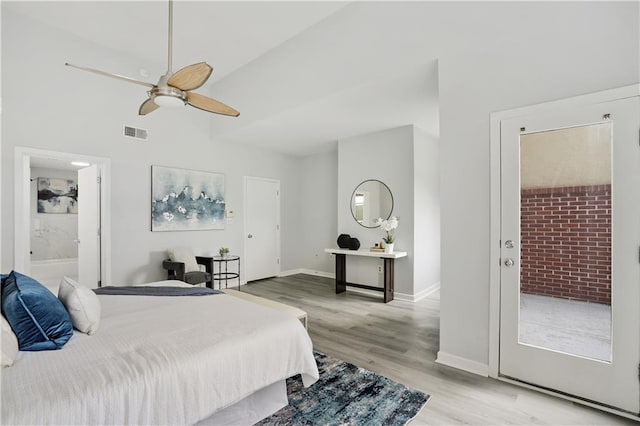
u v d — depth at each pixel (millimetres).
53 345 1516
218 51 4078
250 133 4895
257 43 3898
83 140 3799
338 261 5008
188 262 4438
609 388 1937
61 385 1208
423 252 4824
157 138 4504
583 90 2027
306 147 5934
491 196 2383
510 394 2129
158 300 2424
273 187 6238
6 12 3246
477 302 2459
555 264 2148
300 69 3693
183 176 4773
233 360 1576
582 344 2041
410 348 2881
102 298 2473
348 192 5355
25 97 3375
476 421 1830
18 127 3330
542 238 2197
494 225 2375
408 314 3912
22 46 3355
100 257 4027
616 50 1919
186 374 1409
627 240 1897
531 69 2219
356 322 3605
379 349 2855
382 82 3070
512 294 2301
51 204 7117
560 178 2125
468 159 2506
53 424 1074
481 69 2436
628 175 1894
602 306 1985
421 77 2967
